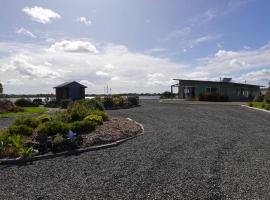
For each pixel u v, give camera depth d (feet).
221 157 30.40
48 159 31.40
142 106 108.68
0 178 25.45
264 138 40.55
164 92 183.52
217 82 148.05
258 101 120.67
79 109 56.70
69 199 20.40
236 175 24.75
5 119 72.79
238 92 157.69
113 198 20.38
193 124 54.24
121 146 36.58
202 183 22.93
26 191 22.13
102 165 28.35
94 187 22.52
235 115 69.92
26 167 28.60
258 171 25.79
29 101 132.87
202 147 34.96
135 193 21.16
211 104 113.60
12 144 34.45
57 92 148.66
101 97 110.22
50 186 23.03
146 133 44.91
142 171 26.11
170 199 20.03
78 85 148.15
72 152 33.60
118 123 51.78
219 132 45.32
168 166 27.45
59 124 41.06
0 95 171.94
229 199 19.93
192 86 154.71
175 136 42.06
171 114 72.59
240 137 41.24
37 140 35.50
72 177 25.00
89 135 39.88
